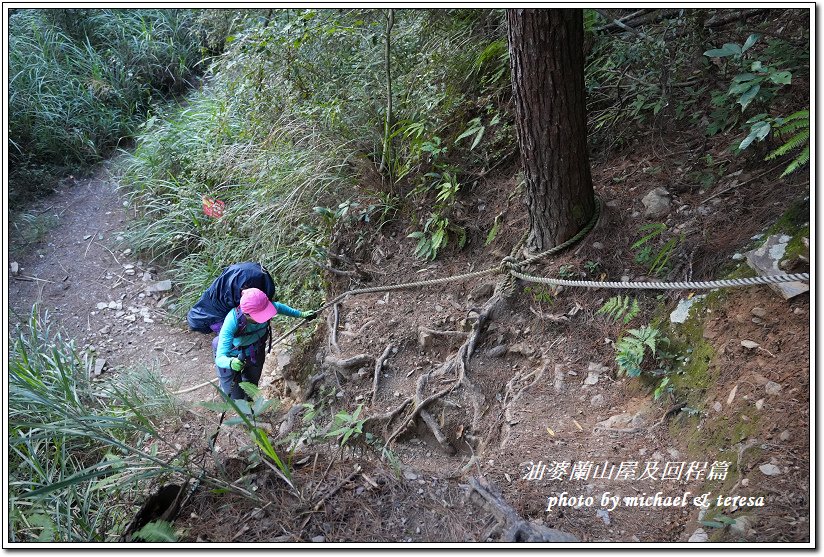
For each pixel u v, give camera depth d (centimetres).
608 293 439
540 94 417
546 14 395
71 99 929
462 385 435
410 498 327
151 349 627
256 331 448
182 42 1048
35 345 533
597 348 425
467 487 333
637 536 306
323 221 598
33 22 955
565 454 365
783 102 454
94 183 888
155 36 1029
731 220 425
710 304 388
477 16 624
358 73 643
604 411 392
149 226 736
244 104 705
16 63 899
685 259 422
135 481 349
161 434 466
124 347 632
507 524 304
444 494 333
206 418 489
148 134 851
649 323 412
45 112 891
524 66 412
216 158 716
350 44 646
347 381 474
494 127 577
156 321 666
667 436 357
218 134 732
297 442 406
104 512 366
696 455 336
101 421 390
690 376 373
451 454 416
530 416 401
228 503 323
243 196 693
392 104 611
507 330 461
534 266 476
